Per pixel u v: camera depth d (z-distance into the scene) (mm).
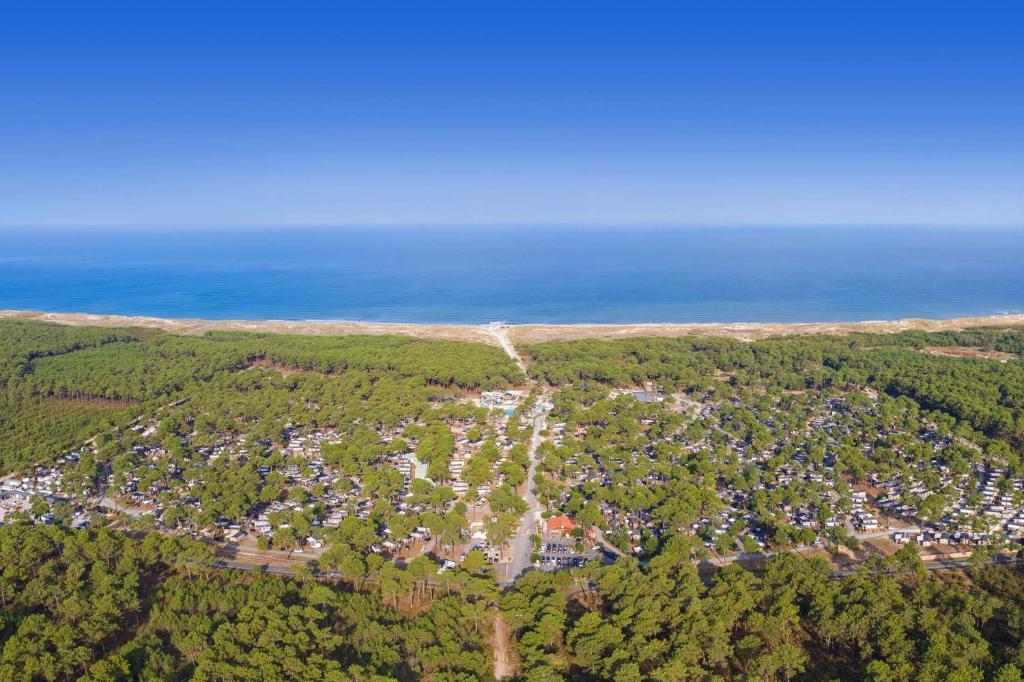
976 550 169625
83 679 115625
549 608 136000
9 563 157750
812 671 123938
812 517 193500
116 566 161250
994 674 115562
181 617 136500
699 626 128250
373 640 129875
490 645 134250
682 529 185250
